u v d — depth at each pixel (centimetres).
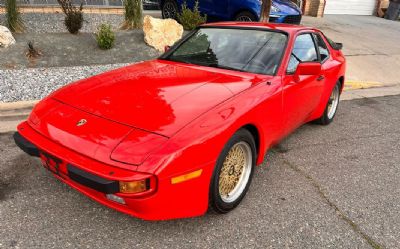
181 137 218
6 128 412
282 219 273
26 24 786
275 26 375
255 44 348
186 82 290
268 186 321
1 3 750
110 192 204
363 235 261
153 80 293
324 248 244
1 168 321
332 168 368
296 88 337
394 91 757
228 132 241
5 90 517
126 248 231
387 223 278
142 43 789
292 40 350
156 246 235
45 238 236
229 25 384
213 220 265
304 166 368
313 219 276
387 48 1069
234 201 274
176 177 212
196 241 242
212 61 341
